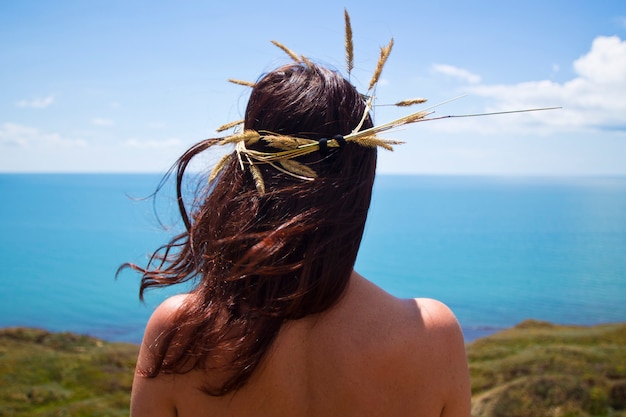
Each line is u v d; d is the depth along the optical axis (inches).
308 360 45.3
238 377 43.7
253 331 43.4
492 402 521.3
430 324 46.5
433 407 45.5
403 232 4244.6
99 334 1395.2
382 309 46.4
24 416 532.7
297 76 47.1
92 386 625.3
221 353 43.9
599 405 503.2
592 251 3319.4
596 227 4837.6
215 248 45.4
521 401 517.7
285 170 44.0
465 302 1902.1
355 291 46.7
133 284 2212.1
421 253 3174.2
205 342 44.1
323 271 42.3
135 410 47.9
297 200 43.0
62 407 559.8
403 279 2394.2
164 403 47.4
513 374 629.6
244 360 43.4
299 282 42.3
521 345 788.6
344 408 44.7
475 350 778.2
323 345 45.1
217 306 44.9
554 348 724.0
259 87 47.8
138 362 48.6
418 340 45.7
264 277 42.9
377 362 44.9
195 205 53.9
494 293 2071.9
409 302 48.2
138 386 48.1
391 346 45.1
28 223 4788.4
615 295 2014.0
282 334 44.9
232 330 44.2
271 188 44.3
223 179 47.8
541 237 4042.8
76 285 2201.0
